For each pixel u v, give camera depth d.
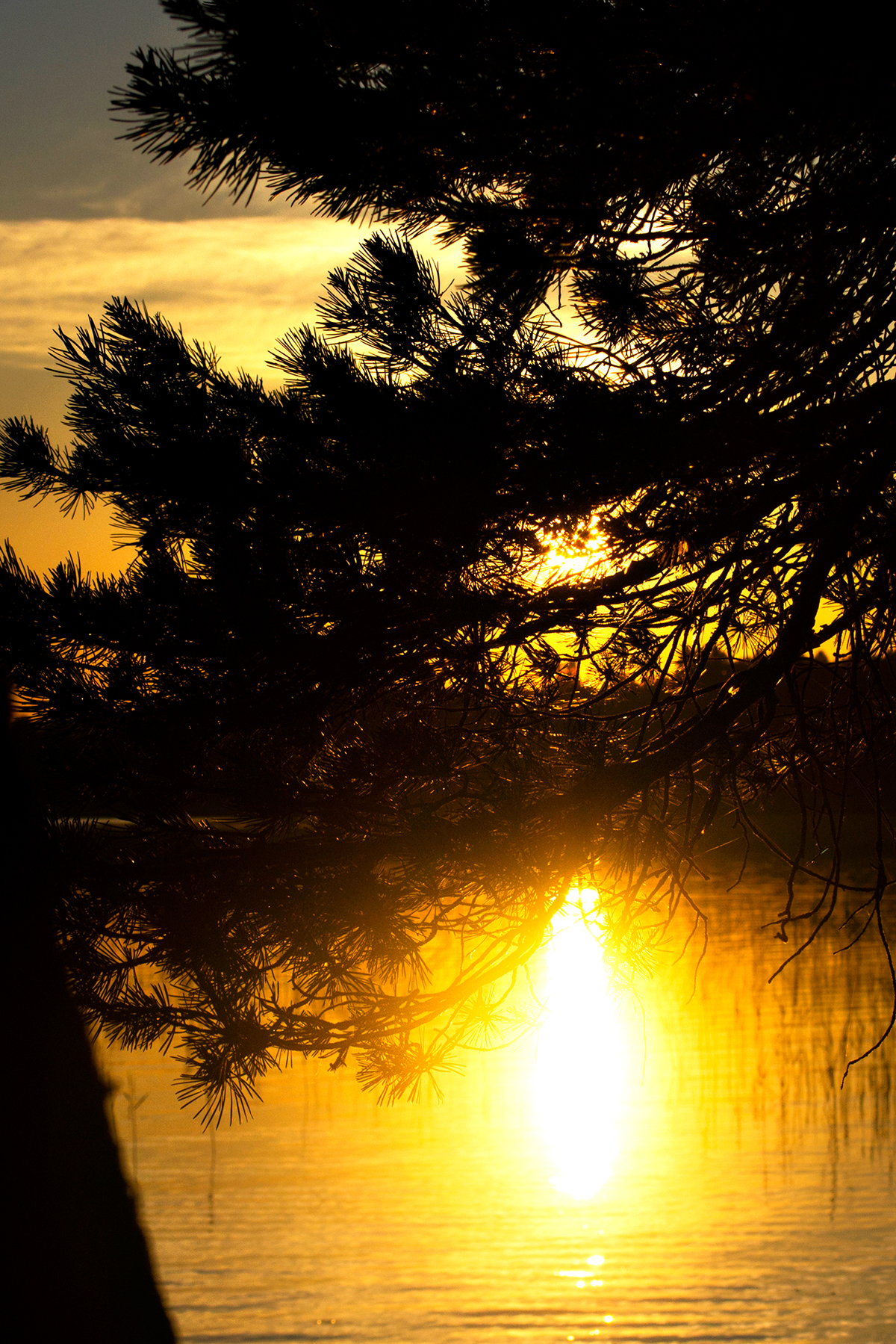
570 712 5.25
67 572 4.84
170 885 4.70
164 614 4.71
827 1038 18.38
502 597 4.82
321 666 4.73
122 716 4.82
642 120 4.42
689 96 4.48
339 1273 10.78
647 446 4.47
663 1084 16.64
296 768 5.20
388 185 4.71
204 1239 11.66
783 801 6.46
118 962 4.69
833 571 5.39
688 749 5.02
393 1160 13.83
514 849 4.82
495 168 4.79
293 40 4.19
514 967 5.09
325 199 4.77
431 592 4.79
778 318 4.84
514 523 4.64
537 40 4.32
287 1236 11.66
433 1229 11.84
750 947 24.30
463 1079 17.41
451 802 5.24
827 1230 11.65
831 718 5.93
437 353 4.75
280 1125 15.09
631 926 5.39
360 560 4.83
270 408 4.84
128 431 4.91
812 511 5.12
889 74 4.20
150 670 4.94
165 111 4.28
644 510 4.68
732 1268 10.98
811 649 5.19
